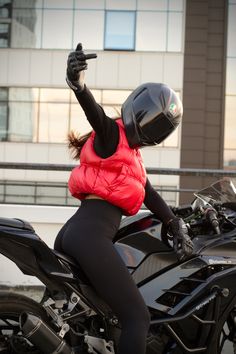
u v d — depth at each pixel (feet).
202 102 119.34
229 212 15.51
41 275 12.53
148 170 24.22
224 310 14.66
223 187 15.66
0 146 119.34
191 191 33.30
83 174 13.26
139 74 117.80
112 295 12.78
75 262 13.07
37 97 119.14
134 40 117.70
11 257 12.35
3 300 12.70
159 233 14.49
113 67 117.60
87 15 117.70
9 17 118.62
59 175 112.47
